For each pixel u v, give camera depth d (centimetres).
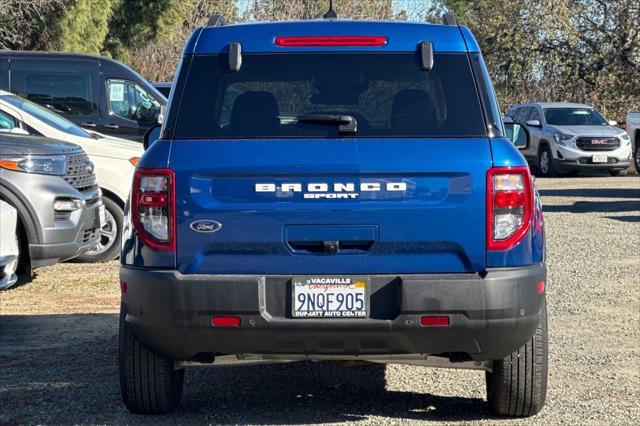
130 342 614
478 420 636
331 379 750
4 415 650
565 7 4069
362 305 556
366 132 570
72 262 1367
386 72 589
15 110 1370
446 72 586
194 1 4719
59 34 3575
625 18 4003
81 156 1203
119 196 1370
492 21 4166
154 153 571
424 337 560
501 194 561
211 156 564
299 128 572
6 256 926
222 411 657
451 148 563
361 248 561
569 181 2852
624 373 773
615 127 3103
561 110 3183
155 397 626
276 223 559
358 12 4991
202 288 557
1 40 3416
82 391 710
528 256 568
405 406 672
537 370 611
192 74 590
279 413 652
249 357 599
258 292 554
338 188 559
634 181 2830
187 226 562
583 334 915
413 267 559
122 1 4066
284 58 591
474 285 553
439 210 557
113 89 1689
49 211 1120
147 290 566
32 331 928
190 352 577
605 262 1341
